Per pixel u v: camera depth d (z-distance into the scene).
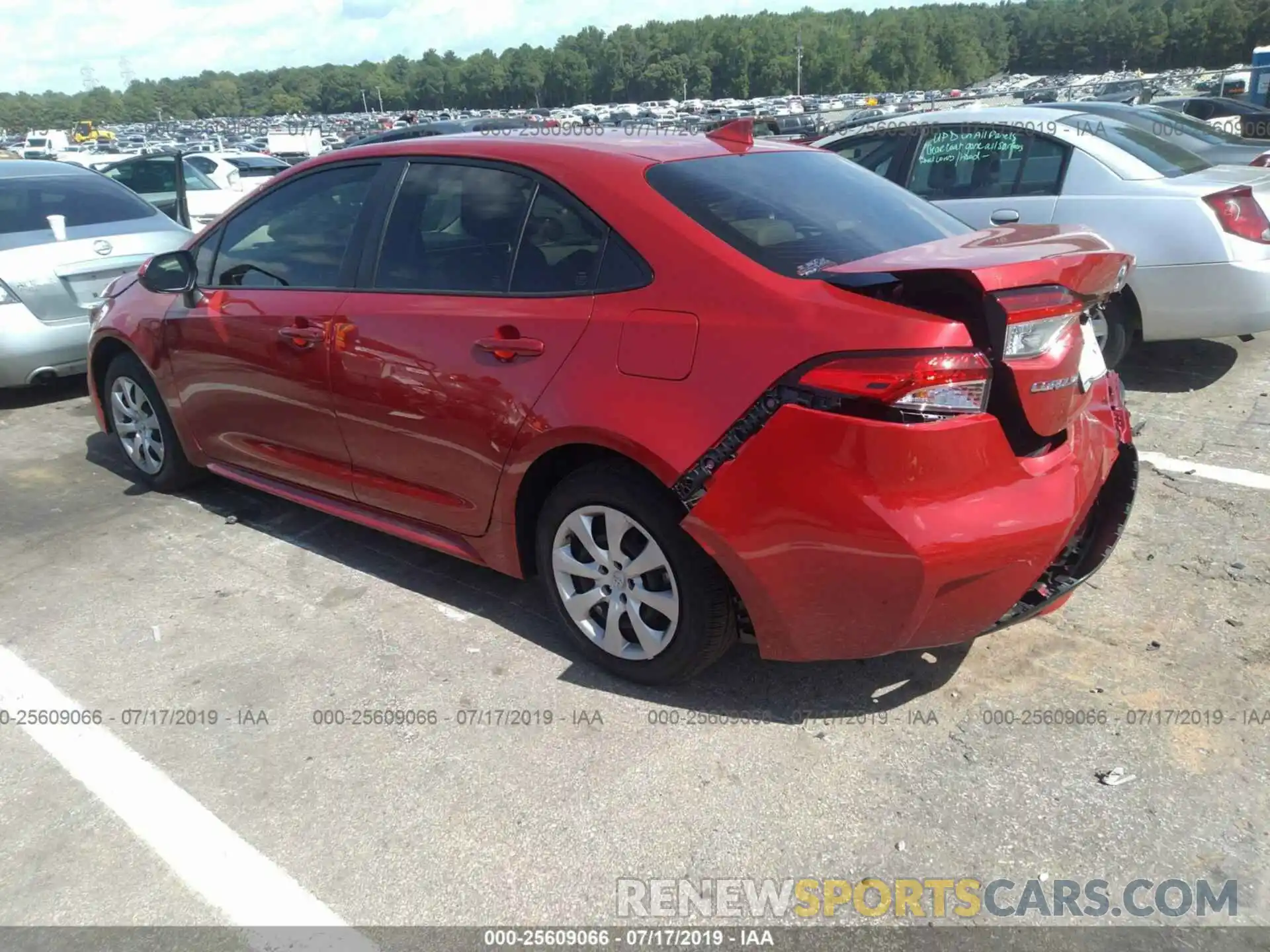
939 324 2.41
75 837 2.60
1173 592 3.58
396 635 3.52
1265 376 6.07
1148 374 6.23
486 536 3.39
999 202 5.98
